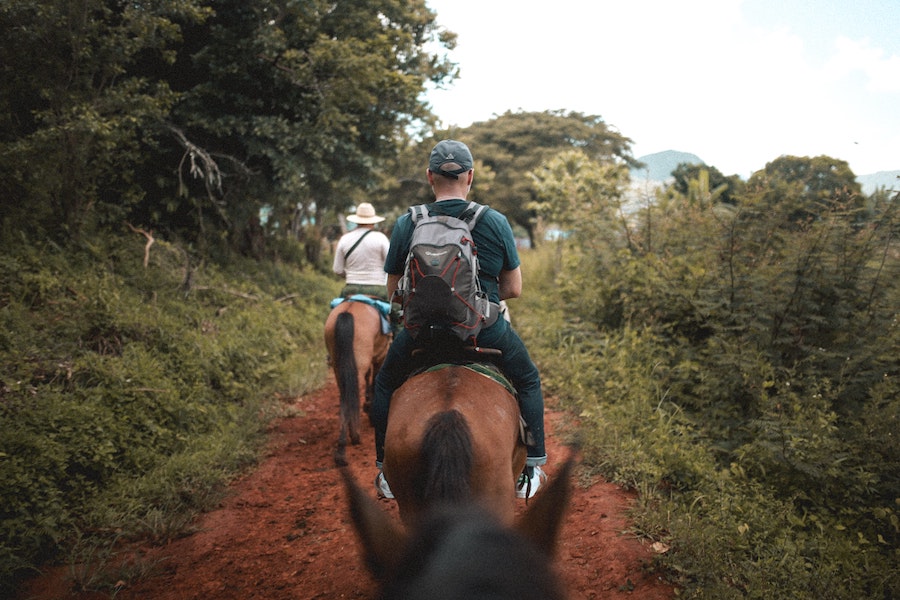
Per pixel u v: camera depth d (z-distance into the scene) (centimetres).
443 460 213
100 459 493
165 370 679
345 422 570
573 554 391
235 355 820
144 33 813
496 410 266
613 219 919
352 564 407
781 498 435
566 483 166
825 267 575
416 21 1569
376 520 158
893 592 333
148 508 477
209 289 1008
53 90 773
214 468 555
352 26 1308
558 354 820
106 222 980
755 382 532
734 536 380
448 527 123
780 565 347
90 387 579
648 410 580
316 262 1967
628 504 443
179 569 413
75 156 792
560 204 1548
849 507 422
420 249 275
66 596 377
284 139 1131
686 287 713
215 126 1108
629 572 364
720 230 688
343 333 575
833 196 604
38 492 435
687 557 362
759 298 595
